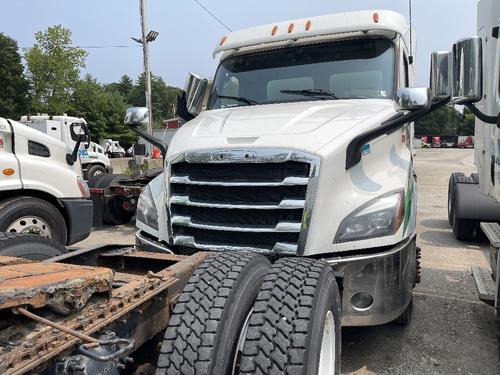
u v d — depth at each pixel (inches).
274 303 94.7
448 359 161.5
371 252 137.3
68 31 2182.6
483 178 225.8
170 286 104.3
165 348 88.9
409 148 192.1
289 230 135.8
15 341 72.3
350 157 142.6
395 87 183.9
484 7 202.5
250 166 142.7
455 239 340.5
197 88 223.8
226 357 89.7
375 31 194.2
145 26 709.9
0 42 2357.3
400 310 142.1
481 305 209.9
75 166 260.4
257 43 208.4
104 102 2618.1
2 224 215.0
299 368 86.2
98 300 87.6
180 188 152.4
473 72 152.5
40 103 2202.3
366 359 160.9
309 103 180.5
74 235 249.3
